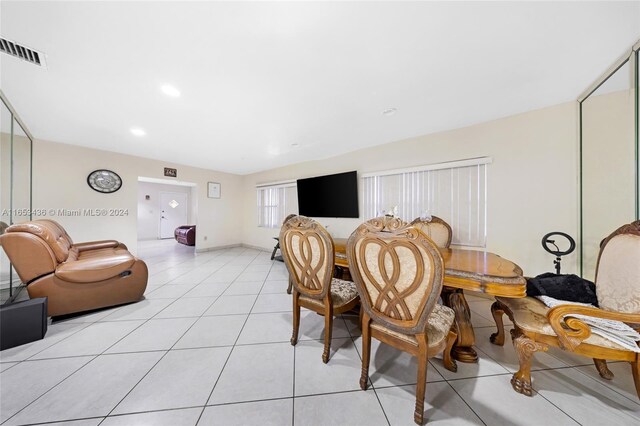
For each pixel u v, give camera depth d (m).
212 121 2.55
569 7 1.13
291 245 1.51
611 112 1.84
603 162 1.90
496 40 1.35
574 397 1.17
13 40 1.34
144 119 2.50
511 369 1.39
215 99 2.05
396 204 3.22
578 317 1.16
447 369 1.38
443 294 1.64
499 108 2.23
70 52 1.45
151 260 4.38
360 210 3.63
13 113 2.34
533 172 2.27
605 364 1.32
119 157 3.97
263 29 1.27
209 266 3.91
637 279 1.11
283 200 4.98
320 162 4.22
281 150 3.72
